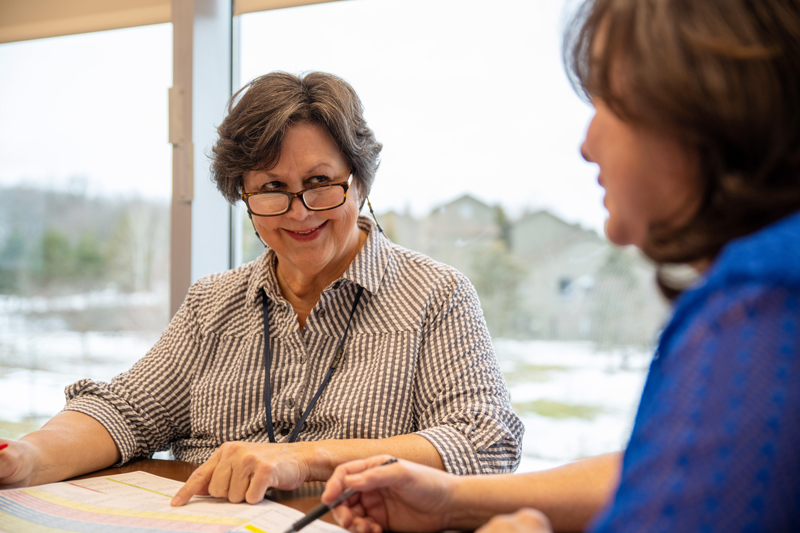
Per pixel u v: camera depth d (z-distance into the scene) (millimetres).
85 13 2074
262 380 1246
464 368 1162
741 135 482
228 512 838
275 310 1294
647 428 443
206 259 1910
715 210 506
